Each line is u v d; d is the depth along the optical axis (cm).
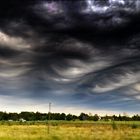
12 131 5084
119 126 7306
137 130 5841
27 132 4850
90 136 4050
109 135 4306
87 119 15725
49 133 4594
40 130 5462
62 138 3725
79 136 4012
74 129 5934
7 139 3619
